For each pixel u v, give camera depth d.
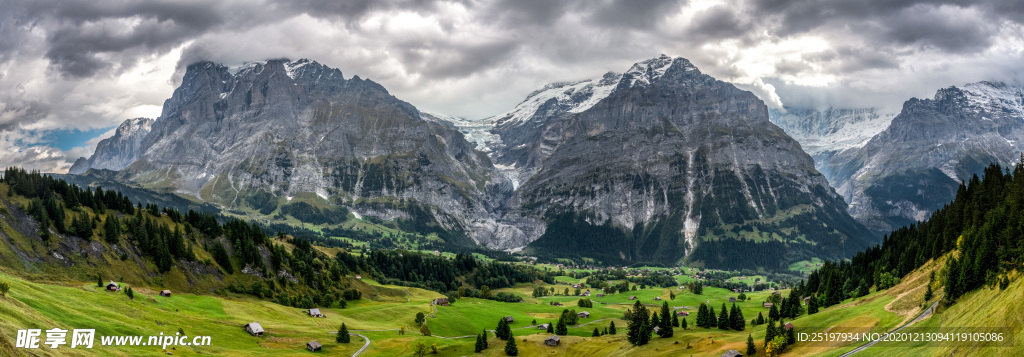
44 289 166.88
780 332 165.00
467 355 194.88
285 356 170.88
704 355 170.12
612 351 193.38
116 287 196.88
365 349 191.75
